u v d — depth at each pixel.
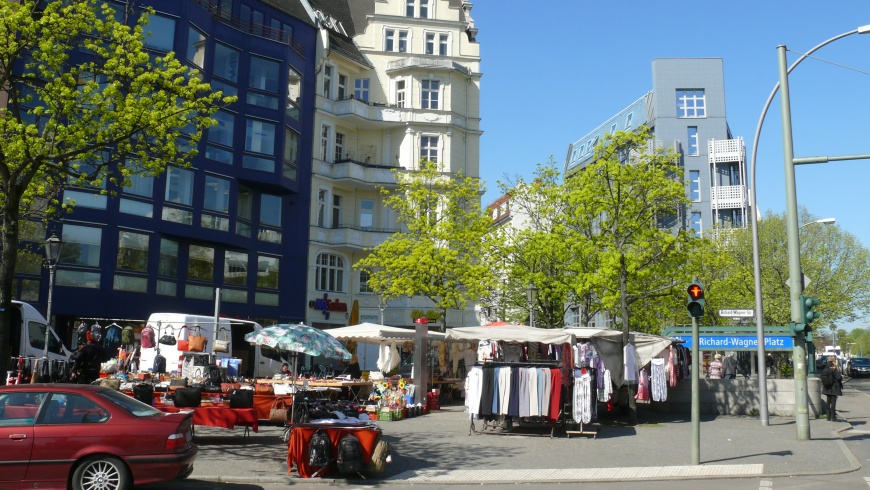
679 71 67.88
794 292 17.86
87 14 15.60
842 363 74.69
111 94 15.20
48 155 14.94
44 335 22.91
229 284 38.47
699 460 13.95
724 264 42.84
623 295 23.91
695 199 66.62
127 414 10.46
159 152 16.75
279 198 41.56
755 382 23.52
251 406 15.85
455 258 34.75
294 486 11.94
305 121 43.34
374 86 48.75
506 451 15.44
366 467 12.41
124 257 33.59
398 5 50.12
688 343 23.34
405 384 23.59
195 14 36.09
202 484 11.92
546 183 32.59
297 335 15.66
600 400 19.14
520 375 17.42
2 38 14.75
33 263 31.33
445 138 47.94
